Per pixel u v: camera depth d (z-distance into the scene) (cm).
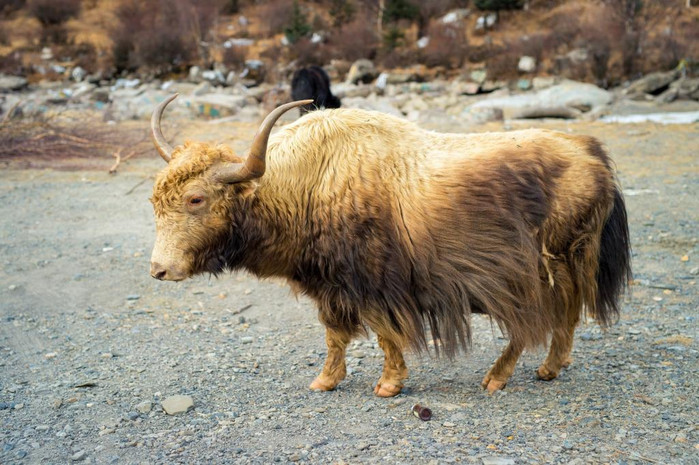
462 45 3120
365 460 346
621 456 345
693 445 354
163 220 384
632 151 1428
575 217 423
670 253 743
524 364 486
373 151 407
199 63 3397
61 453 360
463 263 404
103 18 4200
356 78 2994
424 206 402
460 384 452
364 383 458
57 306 630
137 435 379
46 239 863
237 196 391
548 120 2019
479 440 365
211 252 395
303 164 404
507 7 3544
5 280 704
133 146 1452
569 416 393
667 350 493
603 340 521
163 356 511
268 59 3353
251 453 356
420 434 375
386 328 408
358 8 3778
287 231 407
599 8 3219
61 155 1453
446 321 411
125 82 3247
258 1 4284
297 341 544
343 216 396
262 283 691
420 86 2773
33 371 482
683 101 2373
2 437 379
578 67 2797
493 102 2306
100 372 479
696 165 1264
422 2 3569
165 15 3678
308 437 374
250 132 1819
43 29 3966
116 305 633
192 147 393
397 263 399
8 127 1441
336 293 411
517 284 411
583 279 434
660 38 2911
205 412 410
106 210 1022
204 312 615
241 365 491
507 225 404
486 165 410
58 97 2756
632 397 418
